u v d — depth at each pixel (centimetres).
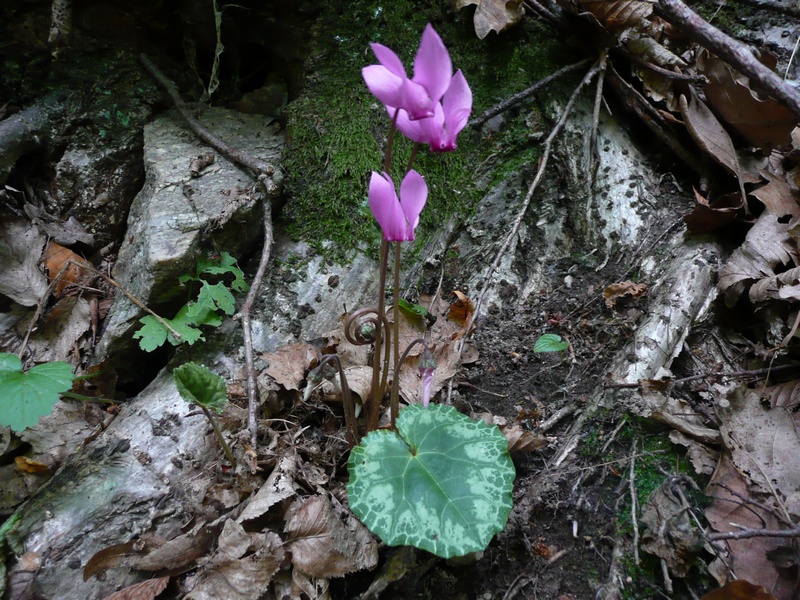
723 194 34
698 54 34
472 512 24
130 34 41
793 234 31
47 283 36
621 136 37
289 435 29
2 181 38
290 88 43
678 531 24
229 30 41
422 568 26
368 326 32
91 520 27
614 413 29
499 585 26
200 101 41
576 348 32
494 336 33
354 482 24
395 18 39
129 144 39
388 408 30
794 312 30
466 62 38
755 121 33
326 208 36
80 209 39
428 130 23
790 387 28
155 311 34
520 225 35
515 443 28
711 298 31
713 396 29
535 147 36
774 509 24
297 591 25
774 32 37
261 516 26
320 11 40
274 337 33
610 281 34
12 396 27
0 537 27
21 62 39
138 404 31
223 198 35
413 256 35
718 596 23
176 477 28
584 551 26
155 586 25
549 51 38
